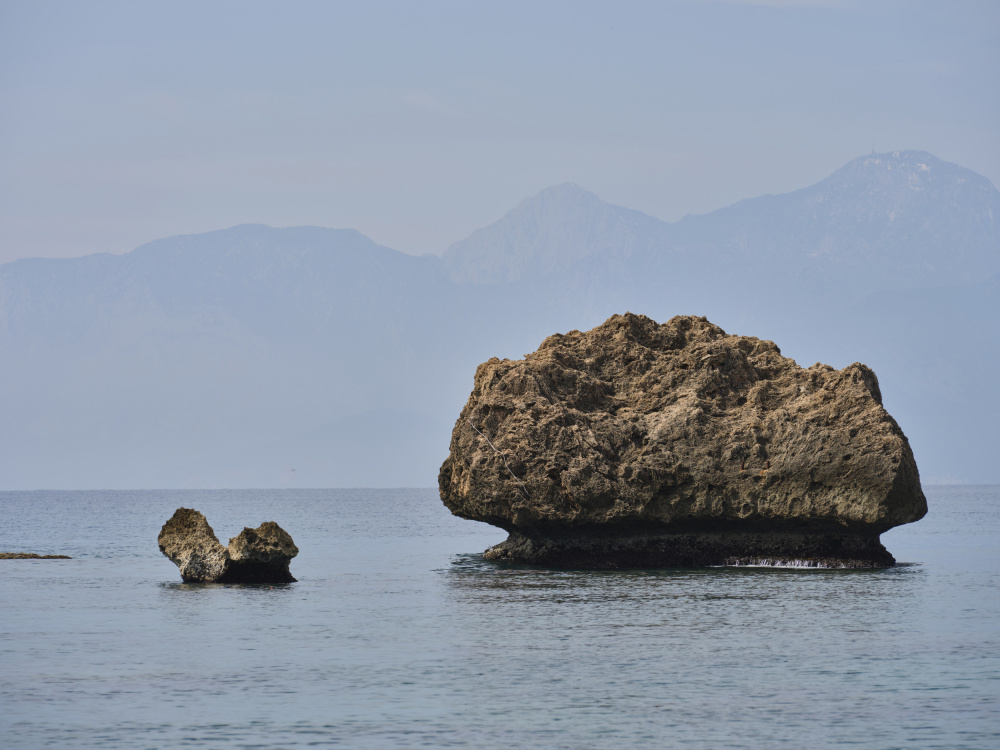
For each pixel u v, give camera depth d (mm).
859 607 129625
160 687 91000
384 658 101812
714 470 167875
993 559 196375
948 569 173375
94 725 80188
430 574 171750
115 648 107000
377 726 79812
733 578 158500
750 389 178750
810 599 136500
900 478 161000
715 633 113062
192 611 130500
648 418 174375
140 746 75562
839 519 164125
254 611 130375
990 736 76875
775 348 188000
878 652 103000
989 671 95125
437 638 111625
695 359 181750
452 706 84938
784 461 165750
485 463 173875
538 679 93125
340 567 186375
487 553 196500
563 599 138500
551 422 172375
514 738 76938
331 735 77750
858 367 171500
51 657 102812
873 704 84812
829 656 101375
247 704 85562
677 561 172375
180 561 160875
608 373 185500
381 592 147625
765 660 99875
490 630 116125
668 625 118062
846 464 162500
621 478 168250
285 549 160000
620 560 173250
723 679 92750
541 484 170750
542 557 177750
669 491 169000
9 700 86938
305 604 136250
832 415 166250
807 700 86000
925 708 83625
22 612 130000
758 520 168625
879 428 163250
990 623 118250
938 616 122875
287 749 74812
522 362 184125
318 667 98188
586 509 169500
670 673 95000
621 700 86312
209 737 77438
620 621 120875
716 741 76188
